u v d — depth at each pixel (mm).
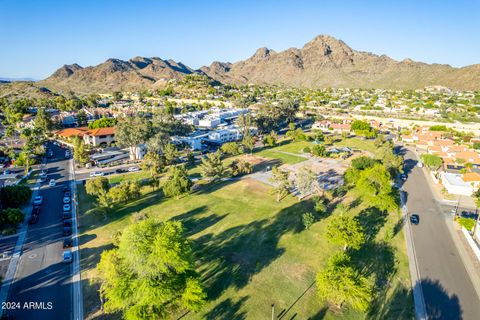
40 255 42281
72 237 47375
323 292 32531
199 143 110188
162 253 27719
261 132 137750
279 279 37781
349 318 31938
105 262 31172
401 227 52969
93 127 125625
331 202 62500
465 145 118938
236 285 36469
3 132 134500
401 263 42188
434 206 62594
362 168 75312
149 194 66062
